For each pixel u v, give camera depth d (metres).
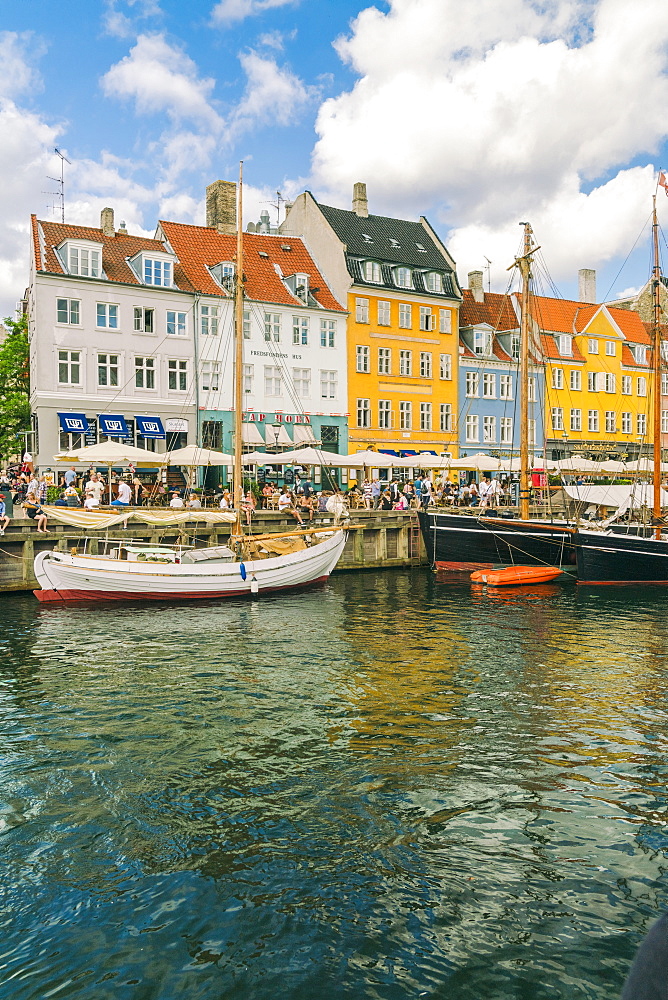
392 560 32.91
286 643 17.41
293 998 5.53
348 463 32.81
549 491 36.09
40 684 13.91
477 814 8.41
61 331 35.91
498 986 5.62
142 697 13.02
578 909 6.57
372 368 47.12
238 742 10.78
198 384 39.69
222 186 46.25
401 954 6.01
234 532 25.33
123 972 5.83
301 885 6.99
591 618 20.97
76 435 35.88
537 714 11.97
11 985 5.70
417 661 15.64
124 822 8.29
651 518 31.20
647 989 1.36
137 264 38.94
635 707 12.31
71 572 22.42
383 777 9.46
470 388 52.34
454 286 51.00
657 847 7.66
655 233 29.70
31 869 7.32
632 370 59.94
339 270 46.47
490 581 27.86
